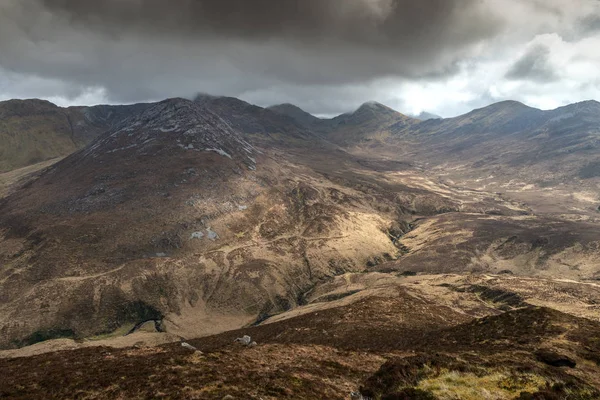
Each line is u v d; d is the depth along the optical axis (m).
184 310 151.88
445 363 27.62
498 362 29.88
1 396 27.23
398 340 61.53
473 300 125.19
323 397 26.59
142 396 25.31
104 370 31.48
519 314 54.91
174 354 37.16
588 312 100.62
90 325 137.75
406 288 130.62
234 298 160.00
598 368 33.53
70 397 26.31
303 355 40.50
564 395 22.50
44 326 133.50
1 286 153.88
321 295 167.00
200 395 24.72
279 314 142.75
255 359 36.28
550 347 39.44
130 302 150.12
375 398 24.92
